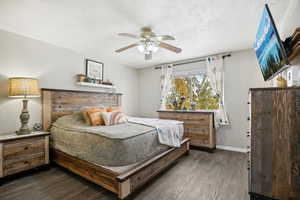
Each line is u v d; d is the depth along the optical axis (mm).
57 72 3141
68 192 1846
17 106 2566
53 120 2932
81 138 2117
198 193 1844
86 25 2309
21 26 2334
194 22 2227
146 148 2059
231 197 1768
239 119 3461
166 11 1947
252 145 1451
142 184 1866
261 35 1772
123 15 2035
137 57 3961
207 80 3920
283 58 1317
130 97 4988
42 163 2430
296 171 1280
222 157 3070
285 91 1330
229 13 2002
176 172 2400
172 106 4438
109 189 1729
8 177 2082
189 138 3451
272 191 1362
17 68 2586
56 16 2055
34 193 1826
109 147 1763
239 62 3471
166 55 3799
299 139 1275
